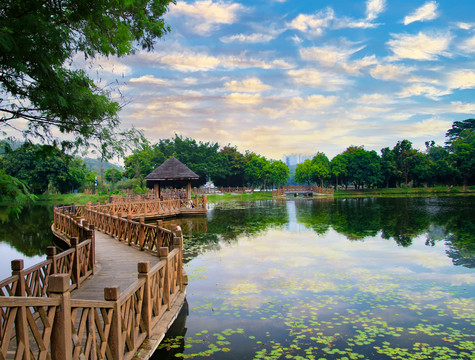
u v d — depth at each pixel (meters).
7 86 3.56
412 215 21.19
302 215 22.58
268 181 62.62
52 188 47.12
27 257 11.36
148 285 4.18
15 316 2.25
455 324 5.46
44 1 3.26
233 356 4.46
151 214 20.70
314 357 4.43
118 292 3.25
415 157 55.97
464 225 16.55
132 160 45.62
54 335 2.54
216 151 56.91
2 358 2.17
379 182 57.88
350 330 5.25
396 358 4.38
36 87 3.54
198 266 9.18
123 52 4.42
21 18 3.04
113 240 11.50
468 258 10.02
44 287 5.16
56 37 3.26
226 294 6.94
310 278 8.05
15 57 3.05
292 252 10.94
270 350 4.62
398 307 6.21
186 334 5.13
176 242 6.29
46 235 15.91
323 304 6.37
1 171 2.97
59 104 3.72
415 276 8.20
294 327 5.37
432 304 6.35
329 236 14.03
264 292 7.06
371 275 8.30
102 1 3.54
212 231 15.57
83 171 51.22
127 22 4.62
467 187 54.94
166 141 53.53
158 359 4.40
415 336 5.03
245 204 34.31
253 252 10.96
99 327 3.04
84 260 6.61
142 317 4.15
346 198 43.41
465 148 53.72
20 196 2.96
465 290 7.14
